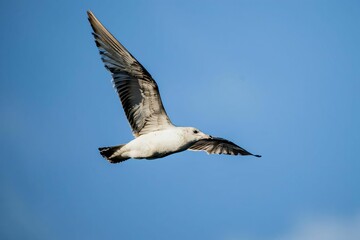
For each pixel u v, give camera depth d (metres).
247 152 18.36
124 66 15.38
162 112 15.70
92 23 15.21
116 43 15.17
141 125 15.84
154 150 15.52
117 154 15.71
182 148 15.74
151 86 15.38
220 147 18.34
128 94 15.62
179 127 15.84
